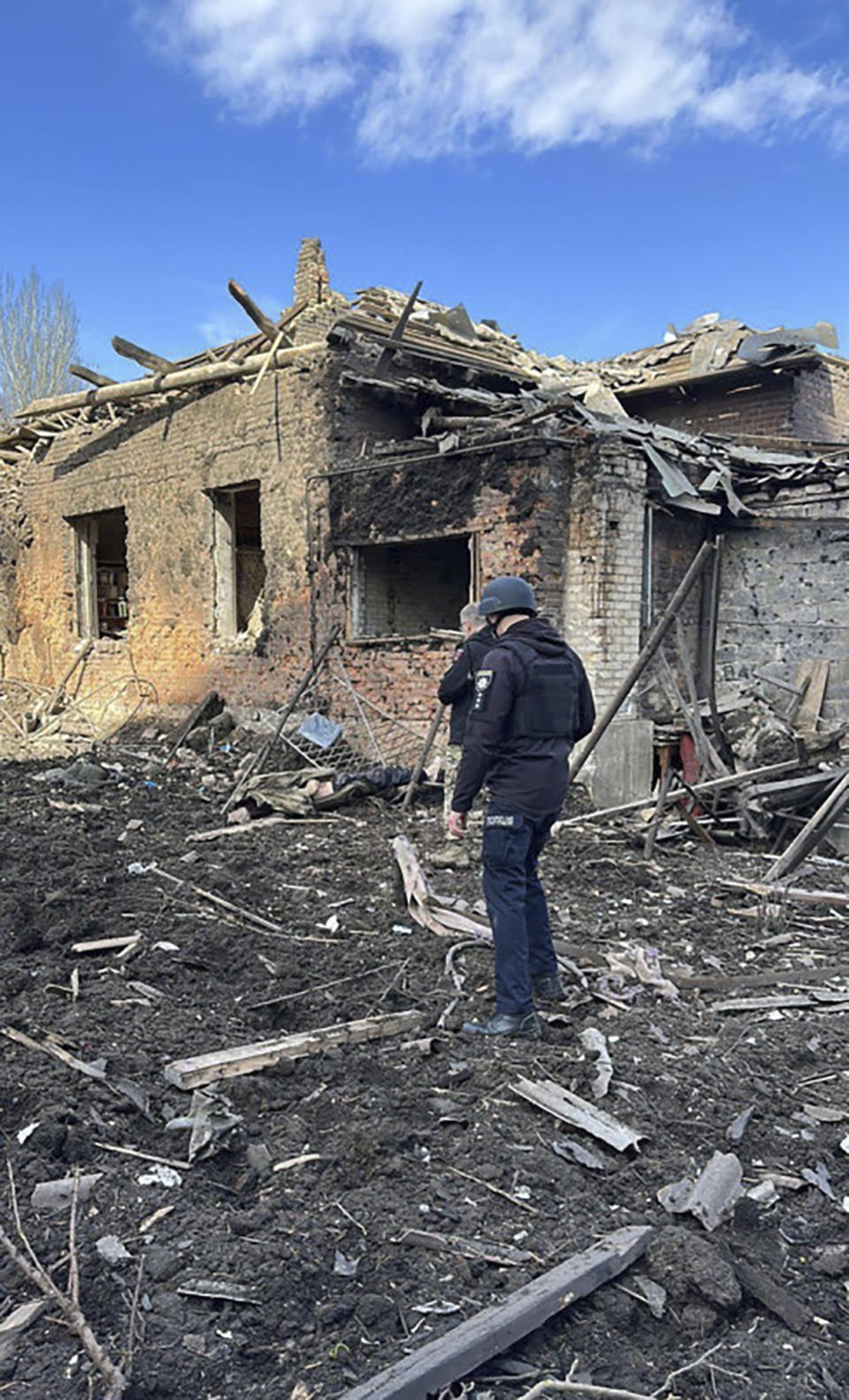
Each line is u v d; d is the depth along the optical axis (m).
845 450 10.24
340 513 10.72
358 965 4.88
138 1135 3.25
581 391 11.77
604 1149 3.29
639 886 6.52
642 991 4.68
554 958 4.50
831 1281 2.78
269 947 5.08
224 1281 2.52
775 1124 3.54
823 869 7.09
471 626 7.13
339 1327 2.43
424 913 5.46
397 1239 2.75
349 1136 3.27
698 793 7.85
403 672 10.23
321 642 11.12
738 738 8.81
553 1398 2.25
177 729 12.92
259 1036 4.04
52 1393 2.16
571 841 7.46
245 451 11.90
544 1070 3.78
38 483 15.67
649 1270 2.71
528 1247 2.76
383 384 10.66
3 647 16.77
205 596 12.73
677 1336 2.53
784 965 5.18
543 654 4.14
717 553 9.47
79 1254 2.61
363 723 10.62
